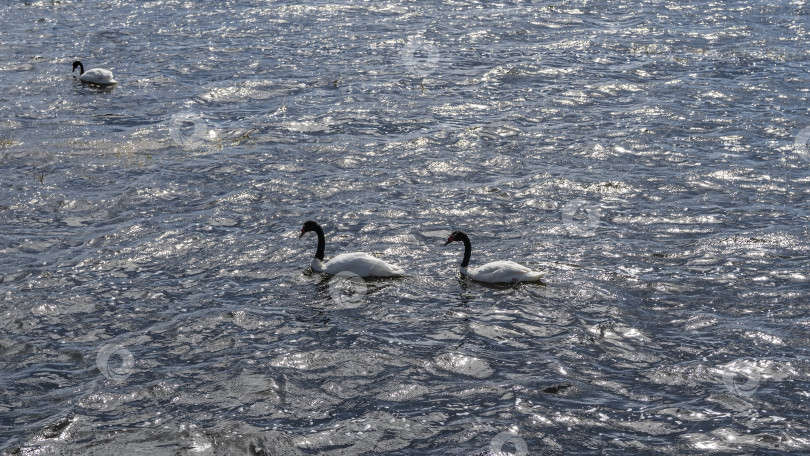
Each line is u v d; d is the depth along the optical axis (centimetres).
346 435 1578
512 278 2178
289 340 1923
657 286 2167
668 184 2898
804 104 3750
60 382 1770
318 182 2930
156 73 4297
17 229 2555
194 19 5431
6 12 5588
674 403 1678
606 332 1945
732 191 2838
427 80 4156
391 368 1808
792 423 1605
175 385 1739
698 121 3544
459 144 3309
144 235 2503
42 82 4144
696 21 5297
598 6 5712
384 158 3173
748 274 2230
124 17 5481
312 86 4091
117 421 1623
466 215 2661
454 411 1655
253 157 3173
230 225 2584
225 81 4156
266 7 5750
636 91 3969
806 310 2034
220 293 2155
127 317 2042
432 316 2031
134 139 3375
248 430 1588
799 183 2900
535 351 1875
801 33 4972
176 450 1531
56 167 3078
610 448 1539
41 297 2120
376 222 2603
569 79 4162
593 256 2361
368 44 4834
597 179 2944
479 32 5062
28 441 1557
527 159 3155
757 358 1828
